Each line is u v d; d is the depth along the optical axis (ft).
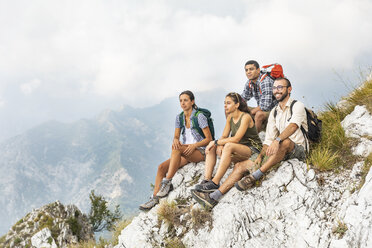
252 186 15.26
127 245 17.31
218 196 15.84
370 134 15.21
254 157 17.38
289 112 15.15
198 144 19.74
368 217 10.71
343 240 10.95
